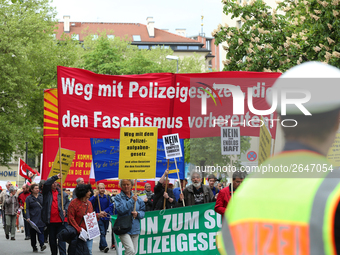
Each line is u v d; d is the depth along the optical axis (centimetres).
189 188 925
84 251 812
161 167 1154
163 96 942
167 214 858
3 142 3083
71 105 931
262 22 1435
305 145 123
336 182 114
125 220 796
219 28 1438
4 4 3134
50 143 1345
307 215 112
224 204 757
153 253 854
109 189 1562
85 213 821
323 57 1191
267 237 115
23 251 1272
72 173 1380
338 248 107
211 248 852
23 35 3167
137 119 938
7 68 2970
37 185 1275
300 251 111
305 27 1292
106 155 1135
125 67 4188
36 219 1260
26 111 3216
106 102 938
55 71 3331
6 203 1636
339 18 1188
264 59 1361
